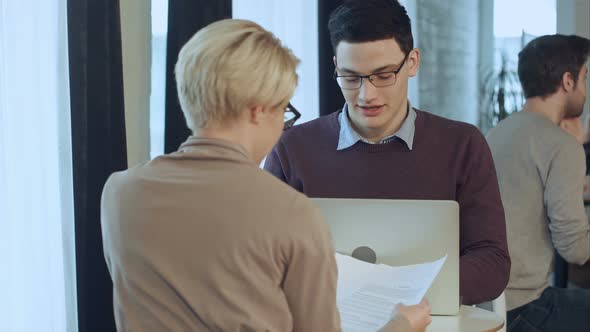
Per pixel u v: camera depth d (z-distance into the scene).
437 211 1.42
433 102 3.45
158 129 2.68
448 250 1.42
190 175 1.07
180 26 2.56
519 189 2.39
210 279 1.02
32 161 2.34
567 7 3.54
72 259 2.46
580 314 2.21
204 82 1.06
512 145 2.42
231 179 1.05
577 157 2.33
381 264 1.38
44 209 2.37
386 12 1.59
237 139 1.09
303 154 1.84
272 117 1.12
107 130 2.37
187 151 1.11
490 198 1.72
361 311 1.26
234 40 1.06
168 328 1.05
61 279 2.44
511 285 2.36
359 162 1.79
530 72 2.52
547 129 2.38
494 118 3.59
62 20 2.36
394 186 1.77
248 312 1.02
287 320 1.04
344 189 1.79
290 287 1.04
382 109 1.67
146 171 1.12
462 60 3.51
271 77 1.07
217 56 1.05
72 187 2.44
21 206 2.33
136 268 1.08
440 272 1.44
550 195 2.33
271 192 1.04
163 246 1.05
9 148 2.29
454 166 1.74
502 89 3.57
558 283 3.28
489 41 3.55
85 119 2.32
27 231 2.33
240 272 1.01
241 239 1.01
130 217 1.09
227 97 1.06
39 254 2.37
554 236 2.35
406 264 1.44
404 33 1.62
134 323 1.08
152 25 2.62
